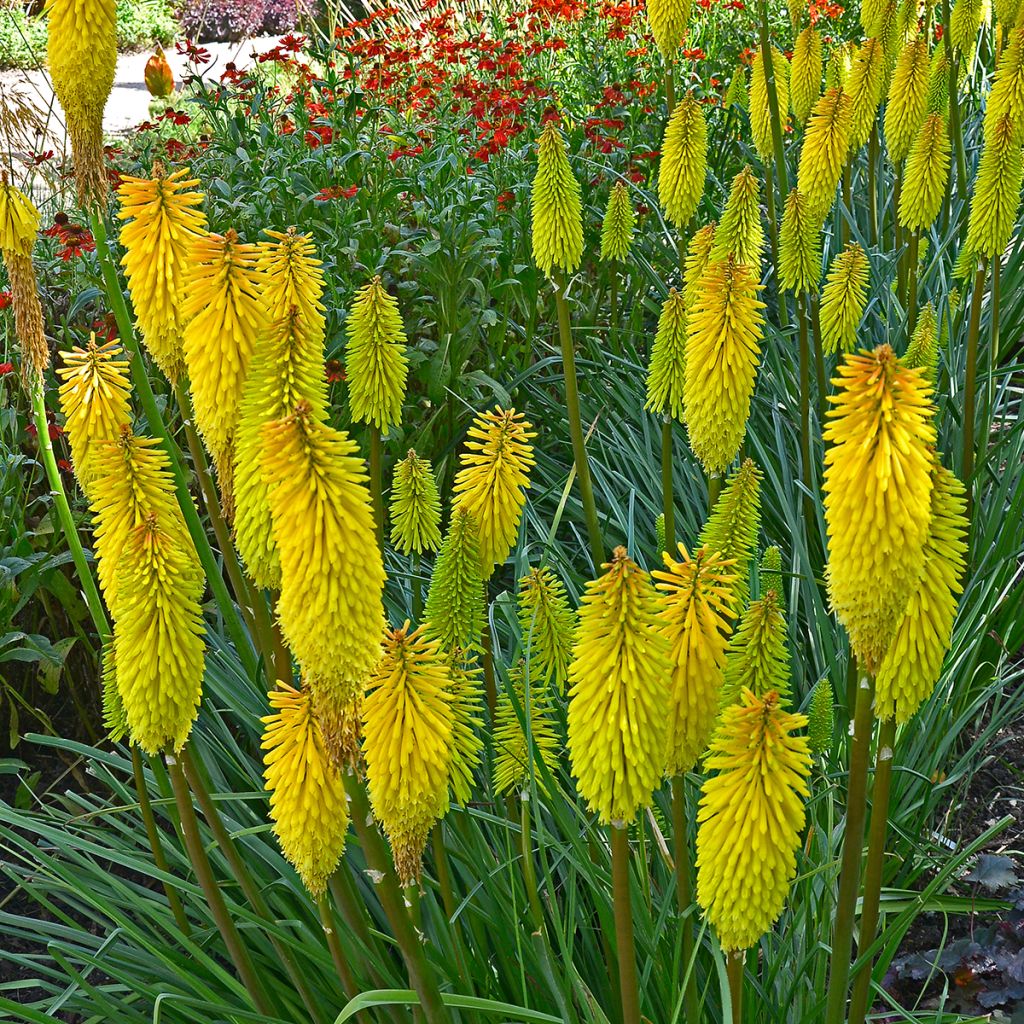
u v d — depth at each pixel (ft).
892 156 17.79
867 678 6.90
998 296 16.02
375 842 6.66
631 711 6.17
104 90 8.97
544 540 14.39
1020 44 14.58
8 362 16.76
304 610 6.08
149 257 8.70
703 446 10.00
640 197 21.52
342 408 16.81
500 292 19.22
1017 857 12.27
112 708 9.82
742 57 27.91
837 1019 7.84
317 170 21.59
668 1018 8.47
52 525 15.42
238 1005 9.93
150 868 9.97
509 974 9.25
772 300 20.42
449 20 29.12
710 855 6.34
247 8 58.85
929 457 6.15
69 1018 11.73
